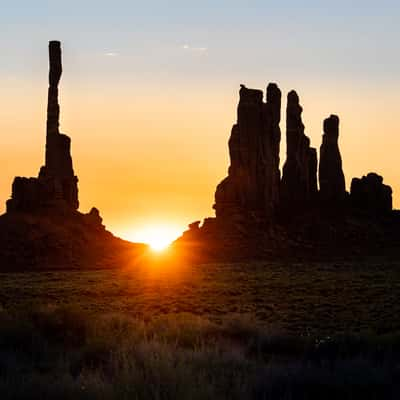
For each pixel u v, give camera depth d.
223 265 156.88
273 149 194.62
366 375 27.84
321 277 124.69
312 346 37.44
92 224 189.50
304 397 25.73
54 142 193.75
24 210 185.38
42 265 163.25
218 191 189.75
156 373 26.03
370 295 93.44
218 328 44.53
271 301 89.62
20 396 24.47
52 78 195.88
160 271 146.50
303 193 198.25
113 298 97.00
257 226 182.88
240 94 191.62
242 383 26.06
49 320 41.56
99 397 24.16
